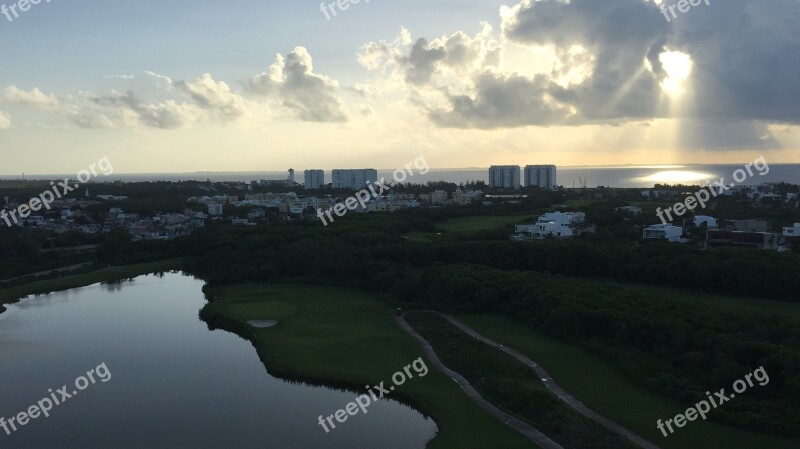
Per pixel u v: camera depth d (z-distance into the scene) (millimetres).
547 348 76625
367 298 110938
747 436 52438
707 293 95812
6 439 58031
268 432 58844
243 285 125062
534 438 54844
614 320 75812
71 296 121938
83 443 57000
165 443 56625
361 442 56781
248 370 76938
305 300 110062
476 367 71625
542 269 112625
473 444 53906
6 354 83938
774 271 90500
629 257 105500
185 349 86062
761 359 60656
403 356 78312
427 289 104812
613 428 54750
